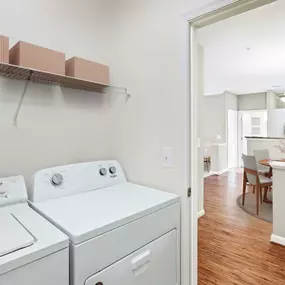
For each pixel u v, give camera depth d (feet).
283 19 8.72
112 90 6.36
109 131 6.57
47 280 2.60
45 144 5.27
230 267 6.83
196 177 5.01
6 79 4.66
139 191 5.11
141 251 3.73
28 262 2.45
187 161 4.80
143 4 5.54
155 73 5.31
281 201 8.21
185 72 4.76
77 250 2.87
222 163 23.59
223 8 4.20
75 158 5.87
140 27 5.61
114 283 3.28
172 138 5.02
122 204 4.13
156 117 5.32
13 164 4.76
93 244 3.04
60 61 4.76
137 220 3.69
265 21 8.87
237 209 12.14
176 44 4.90
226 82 19.62
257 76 17.49
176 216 4.64
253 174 12.01
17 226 3.12
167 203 4.39
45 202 4.27
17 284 2.37
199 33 9.91
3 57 3.99
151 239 3.95
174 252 4.53
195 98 4.94
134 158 5.88
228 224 10.11
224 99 23.81
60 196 4.57
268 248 7.97
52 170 4.70
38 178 4.42
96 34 6.30
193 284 4.95
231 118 25.68
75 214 3.61
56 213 3.67
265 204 13.00
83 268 2.92
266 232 9.29
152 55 5.36
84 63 5.24
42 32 5.17
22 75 4.65
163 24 5.13
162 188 5.23
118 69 6.18
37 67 4.39
